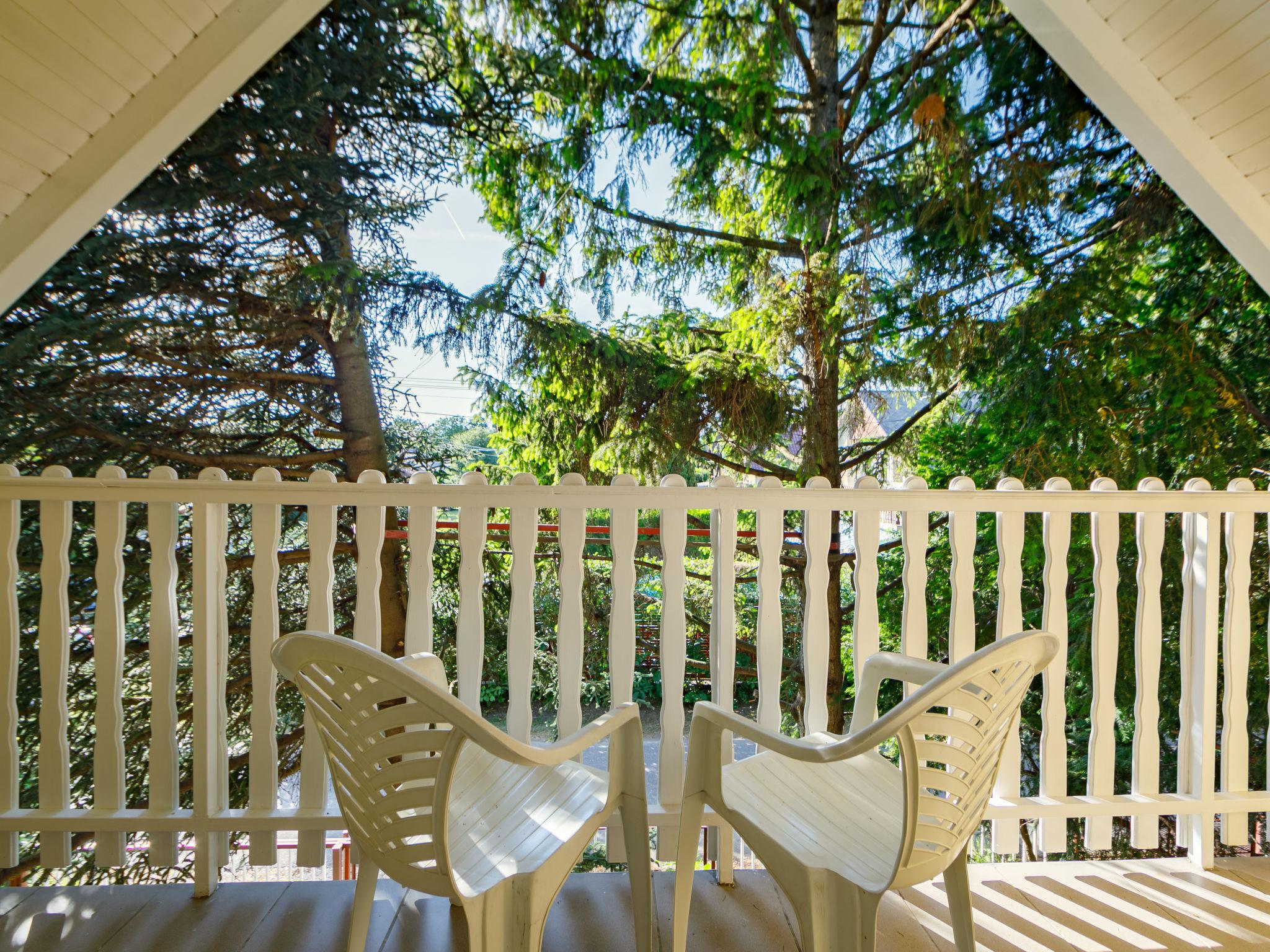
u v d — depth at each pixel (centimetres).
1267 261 244
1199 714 217
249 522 456
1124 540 452
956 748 123
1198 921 188
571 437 515
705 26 481
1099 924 187
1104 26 223
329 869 457
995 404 486
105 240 400
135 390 430
